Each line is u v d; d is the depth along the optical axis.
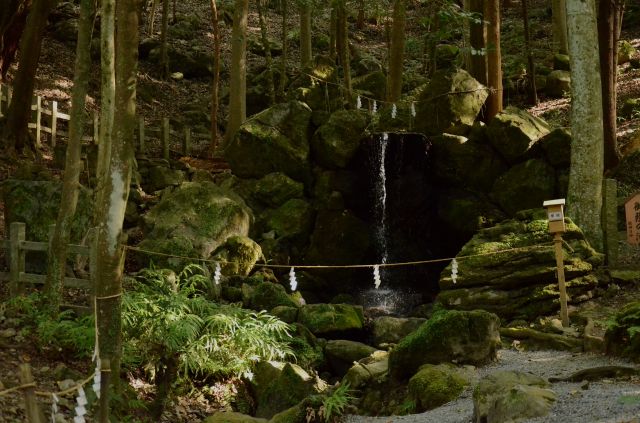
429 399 6.49
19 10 16.05
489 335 7.33
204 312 9.08
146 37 23.50
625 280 9.59
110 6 8.32
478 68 14.71
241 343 8.53
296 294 11.13
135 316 8.16
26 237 10.12
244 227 11.91
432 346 7.25
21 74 13.93
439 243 13.45
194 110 20.19
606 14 12.95
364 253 13.47
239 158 13.66
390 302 12.45
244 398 8.30
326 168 13.58
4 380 6.61
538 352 7.99
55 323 7.66
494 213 12.48
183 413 7.75
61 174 13.44
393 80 15.61
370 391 7.36
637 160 12.95
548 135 12.22
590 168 10.52
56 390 6.75
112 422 6.59
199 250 11.07
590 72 10.55
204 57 22.66
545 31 23.86
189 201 11.83
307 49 20.52
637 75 18.47
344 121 13.49
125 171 6.61
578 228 9.91
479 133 12.93
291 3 27.92
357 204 13.66
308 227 13.11
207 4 29.42
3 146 13.73
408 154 13.23
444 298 9.66
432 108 13.59
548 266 9.28
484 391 5.47
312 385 7.49
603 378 6.15
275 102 19.08
